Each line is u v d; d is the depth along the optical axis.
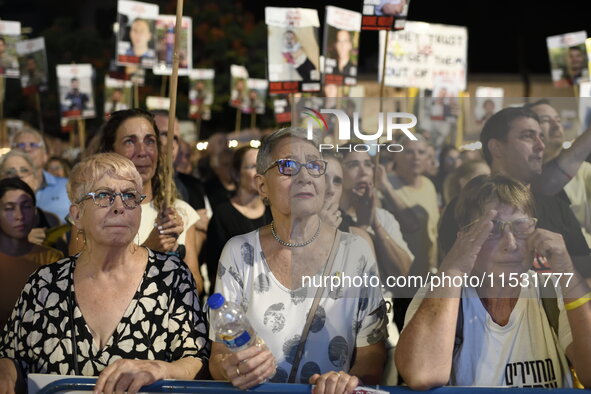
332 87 5.50
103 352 2.60
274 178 2.63
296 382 2.57
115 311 2.63
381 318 2.57
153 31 5.53
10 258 3.67
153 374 2.44
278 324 2.59
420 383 2.38
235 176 4.73
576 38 6.32
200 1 12.05
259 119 10.41
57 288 2.66
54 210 5.23
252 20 11.70
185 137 10.00
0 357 2.67
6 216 3.69
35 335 2.63
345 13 5.25
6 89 11.02
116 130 3.65
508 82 10.34
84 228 2.64
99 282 2.65
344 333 2.58
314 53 5.05
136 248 2.76
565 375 2.55
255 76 11.16
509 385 2.53
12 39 6.34
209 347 2.70
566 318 2.49
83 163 2.67
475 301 2.52
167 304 2.67
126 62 5.46
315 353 2.57
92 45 11.52
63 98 7.38
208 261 4.59
